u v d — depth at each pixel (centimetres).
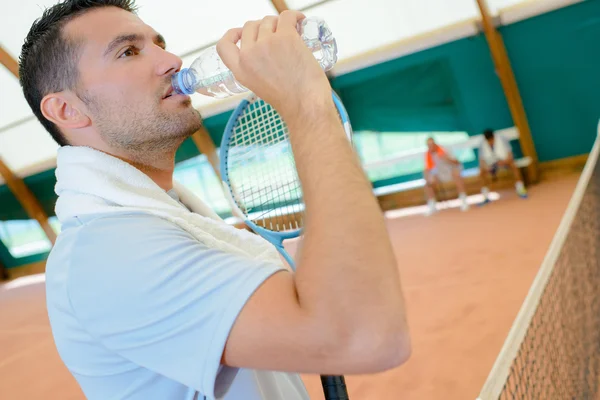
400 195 1041
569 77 850
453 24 853
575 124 887
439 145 911
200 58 111
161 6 848
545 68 852
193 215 97
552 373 249
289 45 82
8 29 867
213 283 72
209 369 72
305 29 113
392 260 70
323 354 68
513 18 819
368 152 1027
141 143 102
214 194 1158
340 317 67
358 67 926
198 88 112
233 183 138
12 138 1125
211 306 71
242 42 87
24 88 105
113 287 75
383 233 71
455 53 870
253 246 105
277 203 132
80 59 98
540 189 886
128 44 100
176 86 103
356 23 883
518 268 537
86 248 79
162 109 101
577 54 828
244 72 85
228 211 1159
